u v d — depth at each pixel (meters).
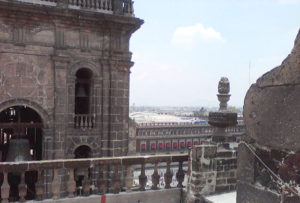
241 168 5.10
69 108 18.30
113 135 19.19
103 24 18.66
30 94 17.36
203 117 135.38
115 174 9.69
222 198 9.26
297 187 4.00
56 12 17.22
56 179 9.11
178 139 79.44
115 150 19.25
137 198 9.77
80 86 19.33
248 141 4.92
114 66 19.05
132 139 73.69
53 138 17.92
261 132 4.62
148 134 76.19
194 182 9.55
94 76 18.86
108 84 19.16
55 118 17.86
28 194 18.00
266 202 4.53
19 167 8.70
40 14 17.11
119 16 18.53
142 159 9.91
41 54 17.48
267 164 4.52
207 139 11.21
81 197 9.21
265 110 4.55
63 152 18.08
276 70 4.35
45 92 17.70
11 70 16.91
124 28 19.16
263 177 4.62
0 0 15.88
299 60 3.99
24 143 16.28
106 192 10.13
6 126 17.03
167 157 10.20
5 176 8.70
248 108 4.91
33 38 17.34
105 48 18.97
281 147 4.28
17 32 17.00
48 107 17.78
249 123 4.89
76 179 17.75
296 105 4.05
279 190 4.30
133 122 74.12
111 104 19.11
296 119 4.05
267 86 4.52
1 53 16.66
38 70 17.52
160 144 77.12
